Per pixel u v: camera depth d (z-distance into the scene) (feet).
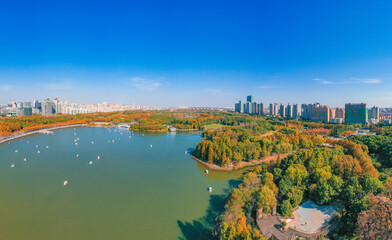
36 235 331.16
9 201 430.61
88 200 438.40
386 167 557.33
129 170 618.44
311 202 370.53
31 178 549.54
